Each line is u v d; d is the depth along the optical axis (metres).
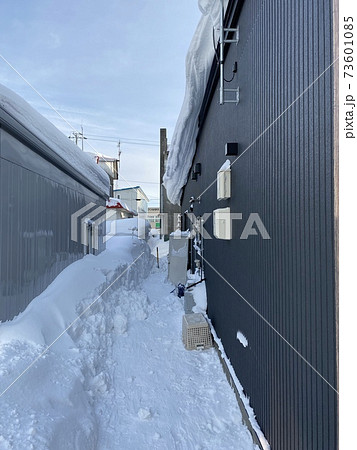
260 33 2.22
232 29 2.93
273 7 1.92
